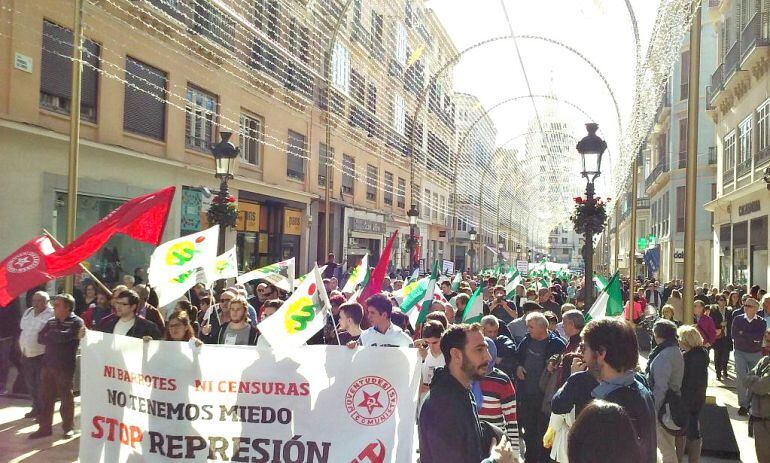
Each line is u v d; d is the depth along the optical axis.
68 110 13.73
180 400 4.84
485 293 15.85
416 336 7.62
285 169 23.62
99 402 5.04
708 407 7.73
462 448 3.30
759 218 19.56
